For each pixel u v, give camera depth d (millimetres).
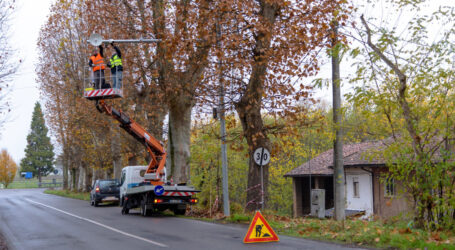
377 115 11289
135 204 20234
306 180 33562
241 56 16141
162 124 28250
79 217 18656
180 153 21734
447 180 10211
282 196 41406
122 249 9609
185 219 17125
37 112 114688
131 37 22438
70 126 37156
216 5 15305
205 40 16266
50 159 114125
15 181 123750
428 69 10406
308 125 16766
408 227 10141
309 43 15828
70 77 33375
